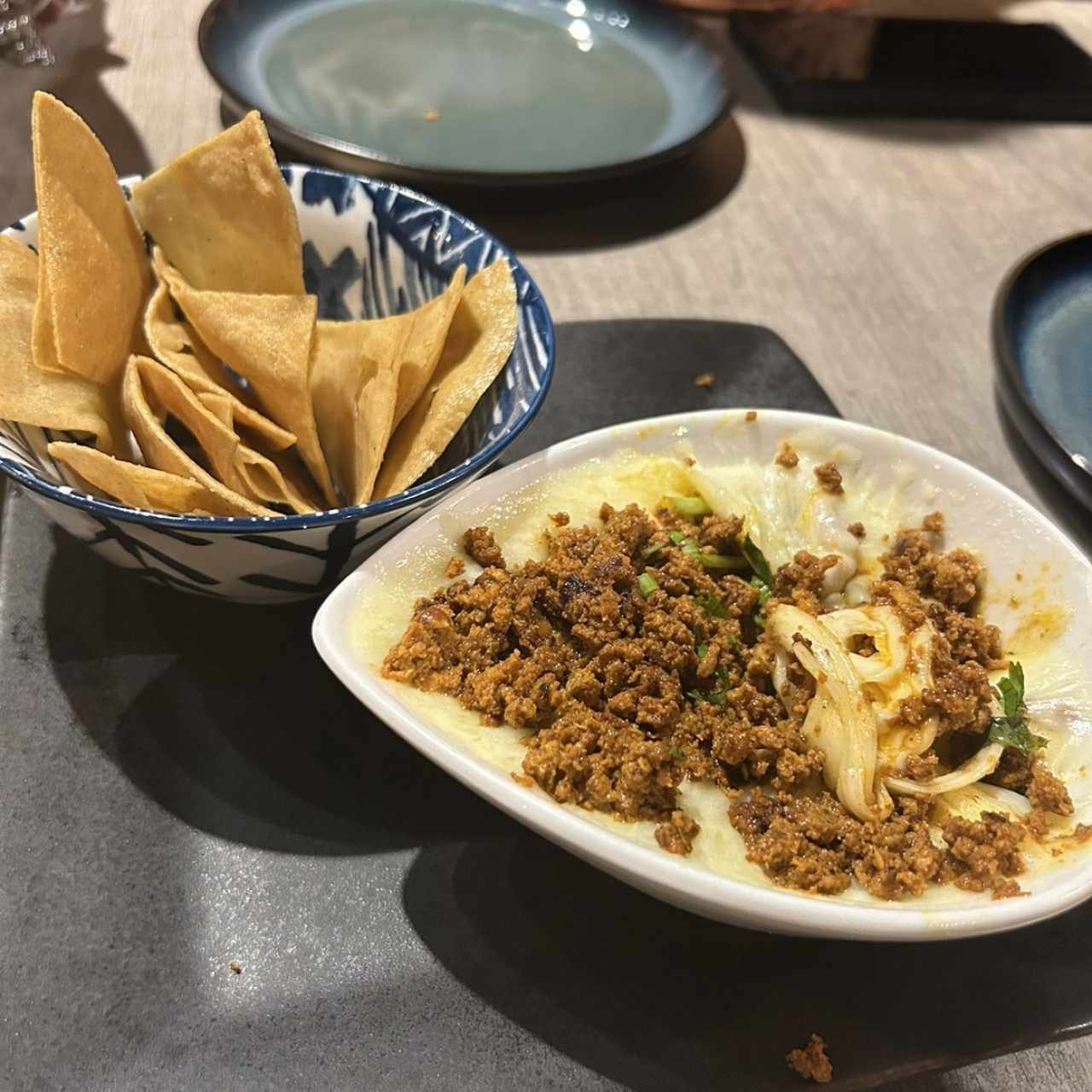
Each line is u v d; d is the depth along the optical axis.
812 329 0.43
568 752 0.24
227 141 0.31
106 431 0.28
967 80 0.58
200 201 0.31
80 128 0.29
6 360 0.27
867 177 0.52
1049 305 0.40
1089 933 0.26
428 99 0.49
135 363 0.29
